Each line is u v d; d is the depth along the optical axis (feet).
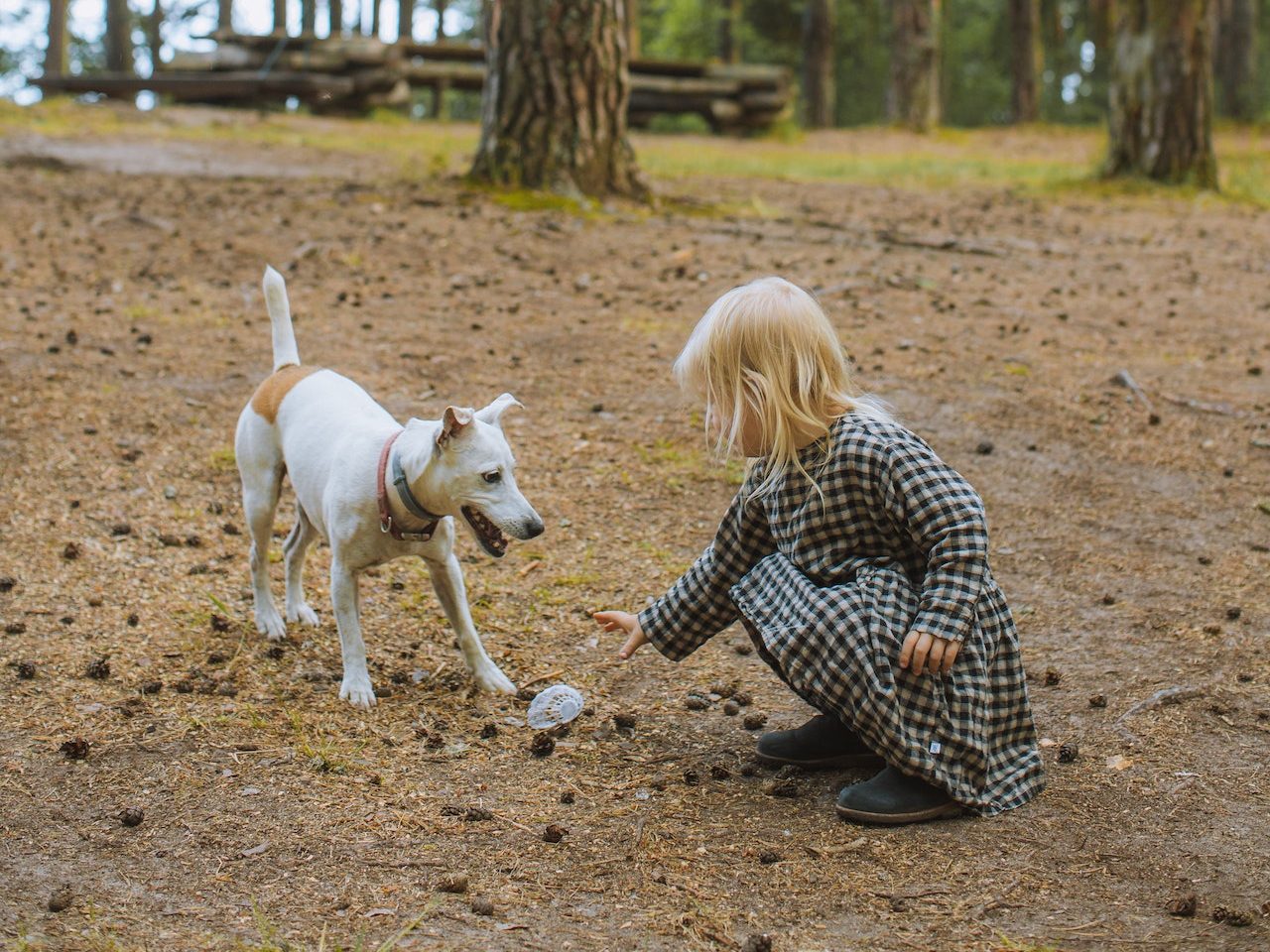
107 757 11.28
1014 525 17.30
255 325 23.62
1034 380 22.27
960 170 51.01
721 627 11.52
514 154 34.32
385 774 11.13
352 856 9.84
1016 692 10.66
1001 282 29.04
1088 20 144.15
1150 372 23.02
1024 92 97.30
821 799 10.85
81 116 49.93
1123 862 9.74
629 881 9.52
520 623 14.51
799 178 45.03
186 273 26.66
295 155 43.24
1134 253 33.04
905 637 10.02
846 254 30.66
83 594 14.58
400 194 33.78
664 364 22.52
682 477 18.44
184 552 15.87
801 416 10.24
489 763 11.44
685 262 28.96
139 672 12.94
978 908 9.10
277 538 16.43
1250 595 15.38
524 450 18.99
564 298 26.14
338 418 12.92
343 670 13.03
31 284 25.38
